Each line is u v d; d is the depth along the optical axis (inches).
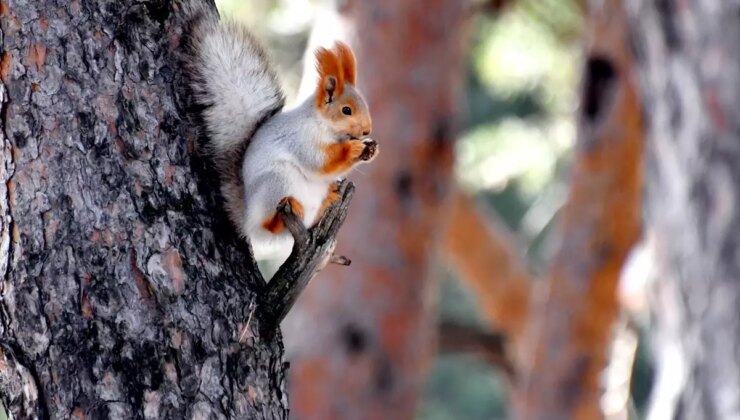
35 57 225.6
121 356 221.1
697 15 302.5
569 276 639.8
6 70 225.3
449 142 655.1
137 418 219.9
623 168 614.5
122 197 226.4
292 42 748.0
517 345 748.6
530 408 658.8
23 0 226.5
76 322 221.1
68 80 226.7
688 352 305.4
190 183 236.4
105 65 229.8
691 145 304.2
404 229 646.5
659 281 323.3
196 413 223.3
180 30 244.8
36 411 221.3
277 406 236.8
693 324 303.7
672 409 309.0
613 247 627.8
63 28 227.5
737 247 294.8
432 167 650.2
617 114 604.7
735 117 297.9
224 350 228.7
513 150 833.5
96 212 224.5
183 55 243.3
